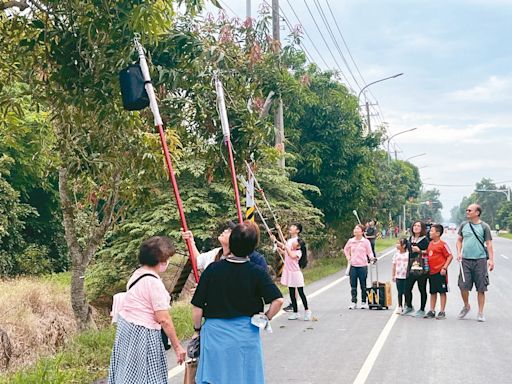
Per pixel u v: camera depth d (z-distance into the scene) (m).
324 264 27.52
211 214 16.72
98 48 7.84
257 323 5.01
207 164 10.85
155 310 5.13
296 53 22.03
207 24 12.79
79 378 7.19
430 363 8.12
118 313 5.30
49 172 11.58
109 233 16.97
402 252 12.58
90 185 10.96
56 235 26.59
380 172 46.12
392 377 7.43
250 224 5.19
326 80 27.27
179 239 16.53
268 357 8.53
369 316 12.16
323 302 14.40
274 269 19.11
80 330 10.84
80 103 8.12
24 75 8.92
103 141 9.45
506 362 8.17
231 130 9.97
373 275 22.05
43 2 8.04
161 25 7.38
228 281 5.05
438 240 11.84
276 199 20.23
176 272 15.88
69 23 7.98
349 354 8.69
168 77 8.77
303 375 7.54
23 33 8.77
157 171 9.87
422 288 12.04
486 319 11.69
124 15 7.52
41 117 16.59
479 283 11.39
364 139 28.59
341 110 27.16
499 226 109.25
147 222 16.86
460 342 9.47
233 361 4.94
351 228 31.77
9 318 10.32
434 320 11.59
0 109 9.05
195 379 5.30
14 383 6.81
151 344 5.12
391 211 56.22
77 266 10.92
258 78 14.66
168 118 9.97
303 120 27.16
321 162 26.67
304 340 9.73
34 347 10.07
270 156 14.55
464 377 7.43
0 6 7.95
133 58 7.98
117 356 5.15
